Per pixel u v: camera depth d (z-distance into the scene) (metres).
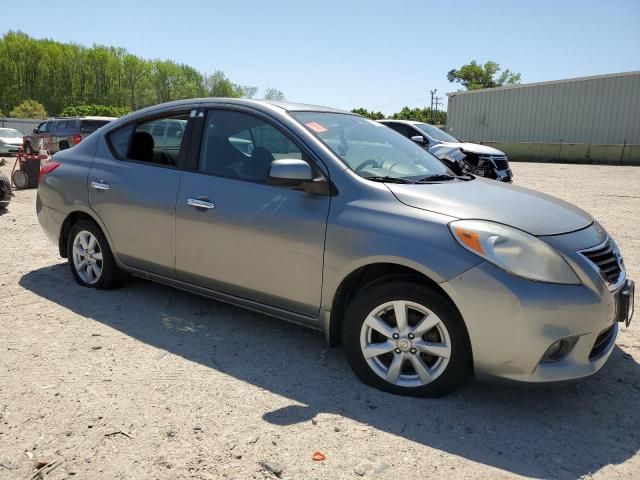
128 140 4.52
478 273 2.84
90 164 4.68
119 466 2.47
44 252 6.23
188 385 3.24
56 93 78.62
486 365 2.90
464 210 3.07
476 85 78.38
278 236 3.48
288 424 2.85
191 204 3.89
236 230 3.67
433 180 3.66
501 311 2.80
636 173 20.53
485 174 12.09
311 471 2.47
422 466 2.54
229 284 3.80
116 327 4.08
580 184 15.80
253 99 4.02
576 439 2.80
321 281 3.35
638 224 8.88
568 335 2.80
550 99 33.53
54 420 2.82
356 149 3.70
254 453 2.59
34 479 2.37
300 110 3.92
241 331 4.09
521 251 2.84
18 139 25.09
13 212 8.98
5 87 76.19
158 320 4.24
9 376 3.27
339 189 3.34
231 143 3.89
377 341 3.26
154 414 2.90
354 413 2.97
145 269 4.36
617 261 3.17
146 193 4.19
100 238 4.67
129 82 84.06
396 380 3.17
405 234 3.04
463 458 2.61
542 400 3.19
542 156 29.94
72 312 4.35
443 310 2.96
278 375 3.40
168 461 2.51
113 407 2.96
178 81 87.25
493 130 36.28
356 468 2.50
